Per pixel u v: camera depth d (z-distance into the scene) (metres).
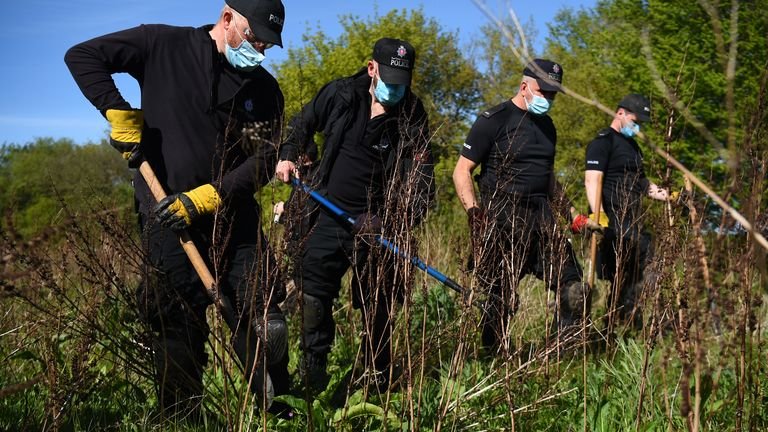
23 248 2.54
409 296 3.12
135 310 3.18
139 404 3.38
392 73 4.21
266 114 3.56
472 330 3.42
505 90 22.11
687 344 2.55
